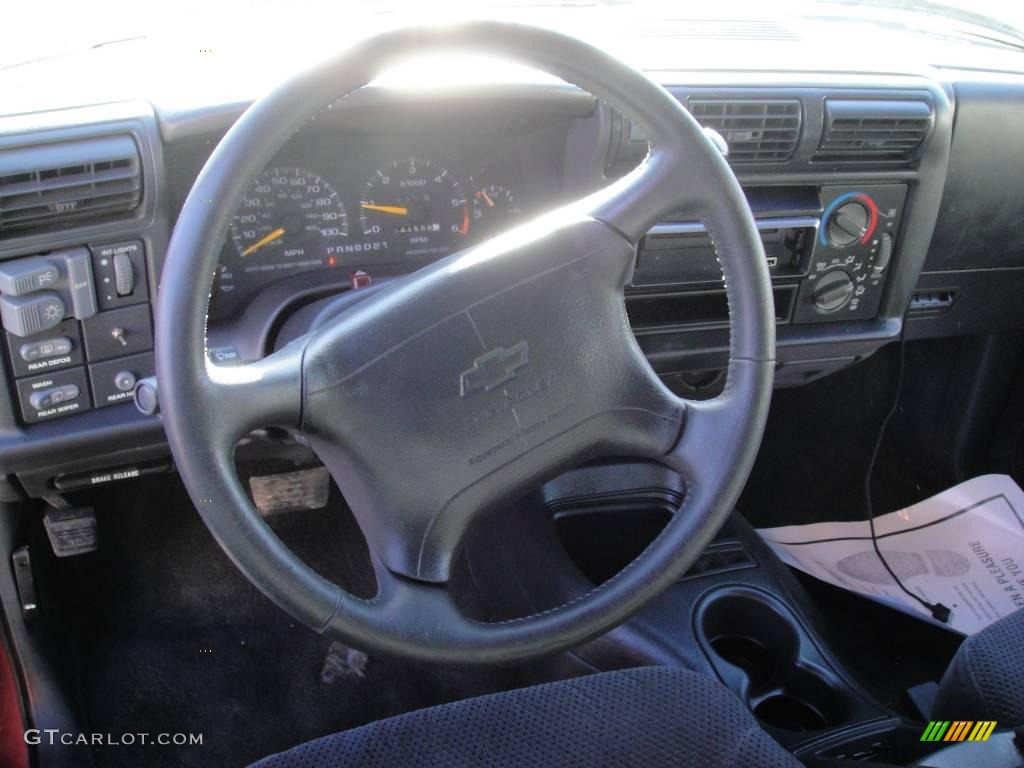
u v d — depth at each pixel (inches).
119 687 73.7
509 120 58.1
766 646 68.6
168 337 36.4
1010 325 83.1
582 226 43.9
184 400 36.5
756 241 45.1
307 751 35.9
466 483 42.7
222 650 77.0
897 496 92.9
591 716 37.1
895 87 64.8
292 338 55.0
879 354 92.7
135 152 49.1
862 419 95.3
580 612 42.4
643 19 74.4
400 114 54.6
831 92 62.9
